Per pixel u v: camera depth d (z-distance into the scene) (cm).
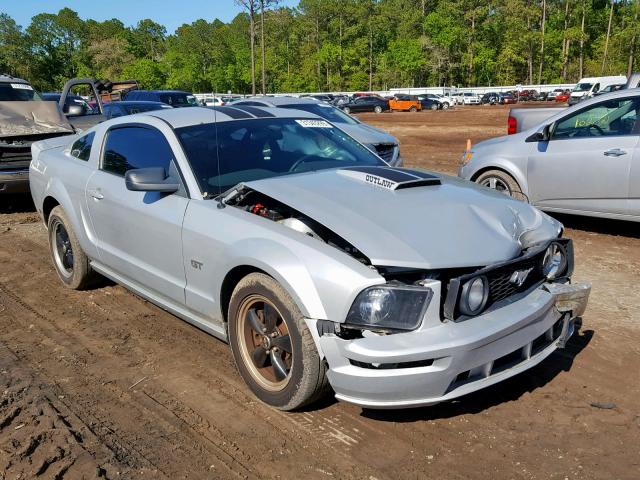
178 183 392
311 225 326
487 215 341
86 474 285
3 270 613
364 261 296
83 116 1236
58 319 480
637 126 659
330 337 292
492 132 2381
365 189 357
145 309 497
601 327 451
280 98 1238
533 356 323
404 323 282
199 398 355
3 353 420
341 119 1110
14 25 11594
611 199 679
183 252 377
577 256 636
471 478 281
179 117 434
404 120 3528
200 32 12769
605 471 285
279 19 11512
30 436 314
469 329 286
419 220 320
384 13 12125
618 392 357
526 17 10769
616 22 10588
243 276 349
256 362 343
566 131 715
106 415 338
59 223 537
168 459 297
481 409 338
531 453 299
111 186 446
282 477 283
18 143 881
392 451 302
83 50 11869
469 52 10775
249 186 360
